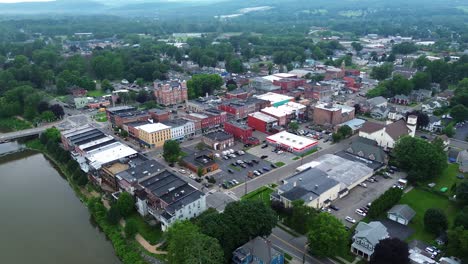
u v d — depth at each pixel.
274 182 168.25
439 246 121.94
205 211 138.50
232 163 188.88
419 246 120.69
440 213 127.88
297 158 194.38
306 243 125.12
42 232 141.75
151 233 133.12
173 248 106.12
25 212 155.38
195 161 183.50
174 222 120.19
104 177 169.00
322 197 145.50
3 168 199.88
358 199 153.88
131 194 149.38
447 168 181.38
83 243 135.50
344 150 198.88
